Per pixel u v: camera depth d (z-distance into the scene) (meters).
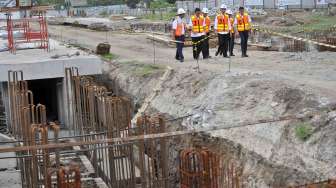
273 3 62.38
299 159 13.73
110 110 16.25
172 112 19.62
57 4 88.12
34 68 24.06
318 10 55.38
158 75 23.08
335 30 36.38
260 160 14.74
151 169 15.36
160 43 35.25
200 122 17.62
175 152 18.06
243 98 17.52
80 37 41.31
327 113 14.25
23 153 15.66
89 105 18.97
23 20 28.42
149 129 14.70
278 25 45.72
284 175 13.80
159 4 89.38
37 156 14.98
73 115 21.41
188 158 12.34
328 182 11.43
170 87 21.41
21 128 17.31
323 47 30.69
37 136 16.20
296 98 15.85
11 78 23.72
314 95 15.65
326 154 13.14
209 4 67.69
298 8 59.25
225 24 26.03
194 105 18.92
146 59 27.47
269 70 21.33
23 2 27.88
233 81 18.86
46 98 28.03
